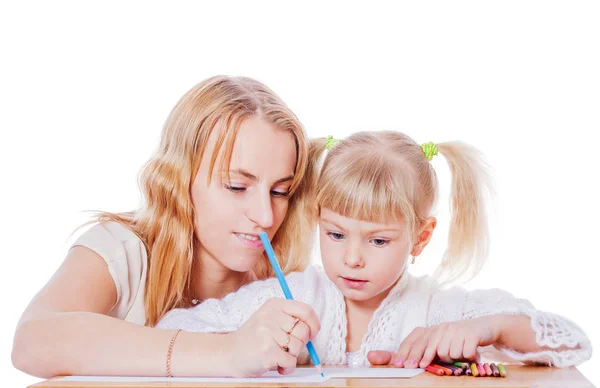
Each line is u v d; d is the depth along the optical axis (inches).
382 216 53.8
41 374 50.5
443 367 49.8
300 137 64.5
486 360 60.4
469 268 64.6
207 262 67.9
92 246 63.2
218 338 48.8
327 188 54.9
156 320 65.9
